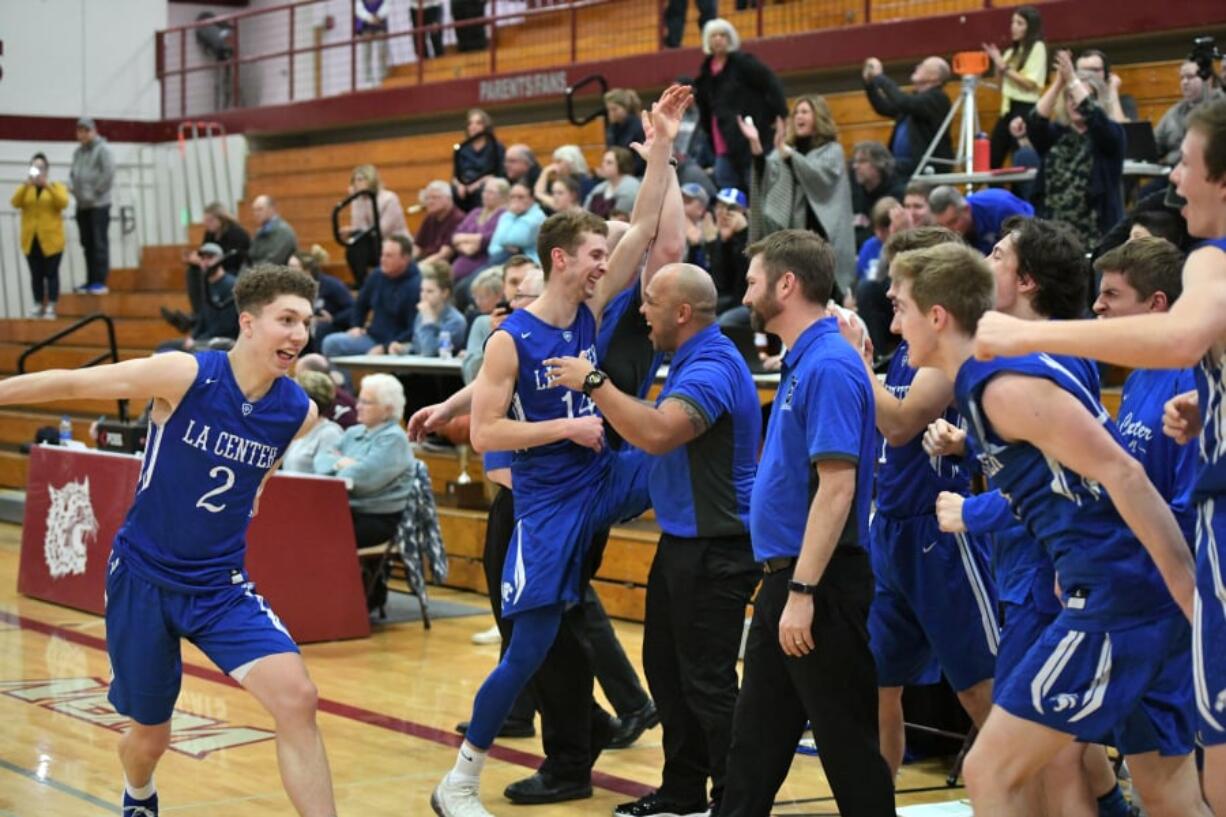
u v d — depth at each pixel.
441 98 17.02
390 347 11.34
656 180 5.39
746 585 4.82
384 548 8.75
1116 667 3.39
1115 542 3.39
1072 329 3.03
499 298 9.05
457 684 7.30
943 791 5.42
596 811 5.27
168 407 4.24
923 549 4.66
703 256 9.61
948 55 12.50
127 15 20.33
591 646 6.07
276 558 8.19
